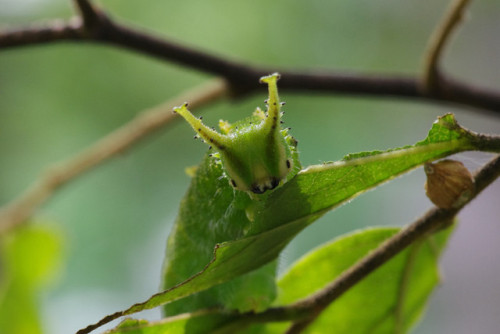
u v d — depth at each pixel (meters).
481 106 0.22
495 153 0.15
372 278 0.17
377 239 0.17
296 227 0.16
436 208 0.16
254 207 0.17
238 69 0.22
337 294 0.16
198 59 0.22
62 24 0.20
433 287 0.17
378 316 0.17
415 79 0.22
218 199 0.17
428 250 0.17
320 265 0.17
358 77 0.22
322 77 0.22
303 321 0.16
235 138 0.15
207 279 0.16
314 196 0.15
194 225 0.18
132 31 0.20
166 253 0.18
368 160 0.15
